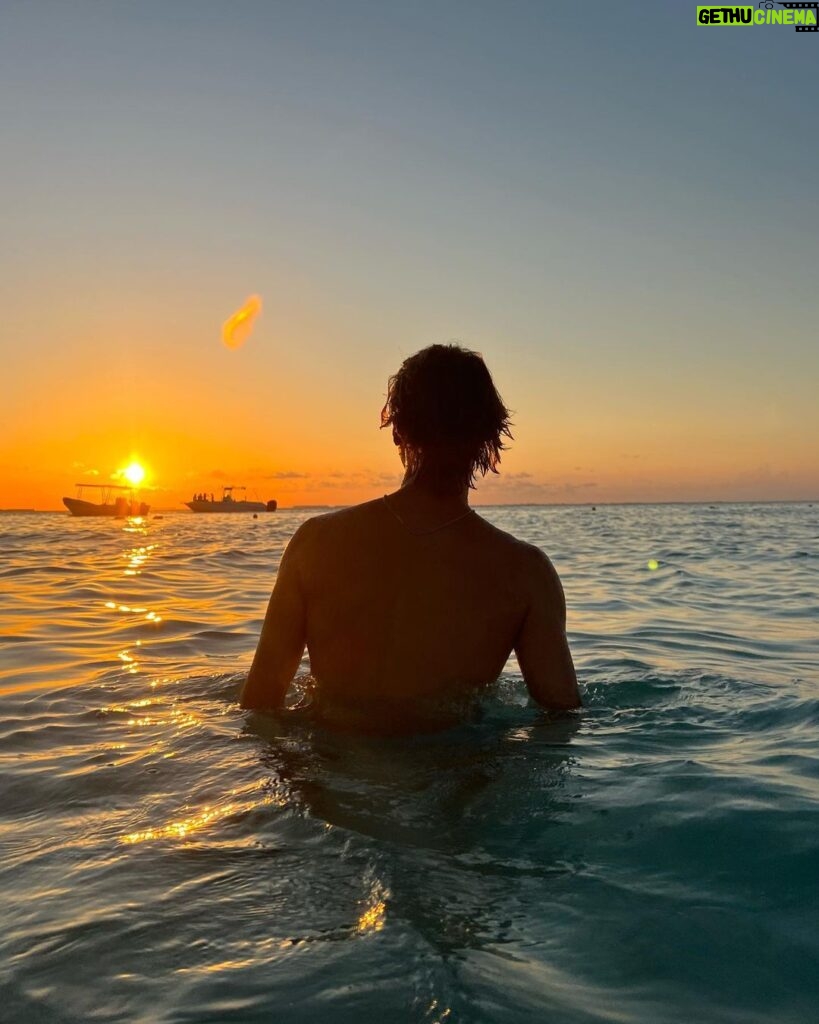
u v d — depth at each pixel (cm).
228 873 150
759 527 3008
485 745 221
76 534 2489
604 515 6159
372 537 228
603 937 128
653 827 170
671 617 632
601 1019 108
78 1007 112
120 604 697
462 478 232
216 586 870
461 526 232
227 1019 108
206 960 122
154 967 121
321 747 219
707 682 332
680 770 207
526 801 184
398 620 225
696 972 119
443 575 227
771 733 249
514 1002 111
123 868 154
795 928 132
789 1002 113
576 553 1505
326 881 146
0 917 137
